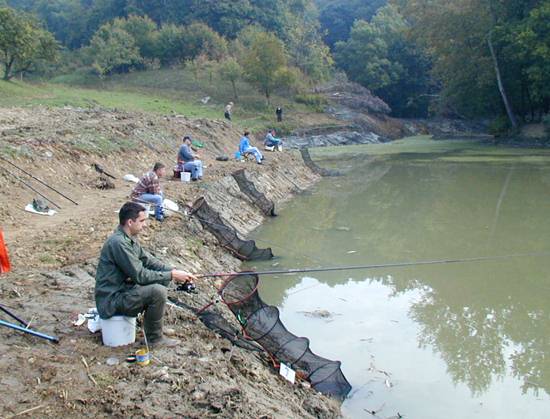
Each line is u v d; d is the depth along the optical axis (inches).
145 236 409.1
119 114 1010.7
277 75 1843.0
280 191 797.9
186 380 203.5
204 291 349.4
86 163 606.2
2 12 1421.0
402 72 2361.0
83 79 2144.4
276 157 961.5
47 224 415.5
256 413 195.6
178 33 2384.4
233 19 2573.8
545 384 273.9
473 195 761.6
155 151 792.9
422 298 389.4
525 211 650.8
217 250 464.4
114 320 221.1
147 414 181.6
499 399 259.8
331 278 436.1
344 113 1956.2
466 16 1489.9
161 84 2087.8
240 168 770.8
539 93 1403.8
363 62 2346.2
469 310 366.9
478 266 453.4
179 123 1017.5
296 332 331.6
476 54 1525.6
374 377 278.5
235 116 1729.8
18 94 1277.1
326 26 2989.7
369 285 418.3
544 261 461.7
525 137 1457.9
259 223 621.0
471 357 301.7
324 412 238.5
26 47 1455.5
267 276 441.1
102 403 184.5
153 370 207.5
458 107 1780.3
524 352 307.9
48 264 322.7
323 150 1546.5
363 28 2358.5
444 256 482.6
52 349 216.8
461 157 1224.2
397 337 325.7
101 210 473.1
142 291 220.4
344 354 302.8
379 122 2050.9
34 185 491.8
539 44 1310.3
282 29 2596.0
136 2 2834.6
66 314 251.0
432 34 1571.1
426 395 262.5
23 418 171.3
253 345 275.7
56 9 3447.3
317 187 879.1
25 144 554.3
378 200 753.6
